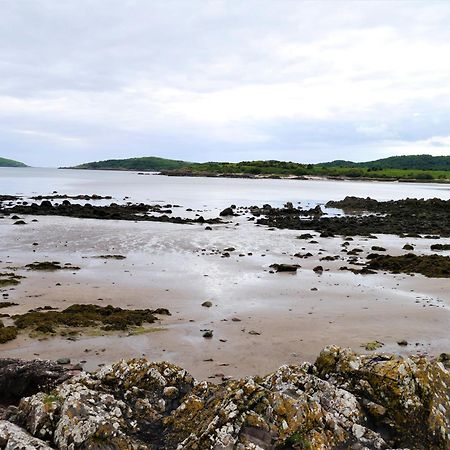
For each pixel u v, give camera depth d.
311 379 10.48
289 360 16.78
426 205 82.94
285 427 8.87
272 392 9.55
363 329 20.27
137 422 9.68
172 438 9.29
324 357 11.57
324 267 33.84
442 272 31.72
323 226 57.91
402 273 32.16
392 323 21.16
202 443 8.62
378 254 38.53
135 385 10.83
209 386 10.75
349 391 10.40
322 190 144.00
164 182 180.62
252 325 20.70
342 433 9.16
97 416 9.24
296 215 72.94
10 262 33.53
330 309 23.34
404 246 43.06
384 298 25.53
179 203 91.50
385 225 60.12
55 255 36.66
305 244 44.59
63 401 9.75
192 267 33.06
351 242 46.75
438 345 18.47
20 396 13.22
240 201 99.31
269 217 67.31
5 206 71.81
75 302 23.91
